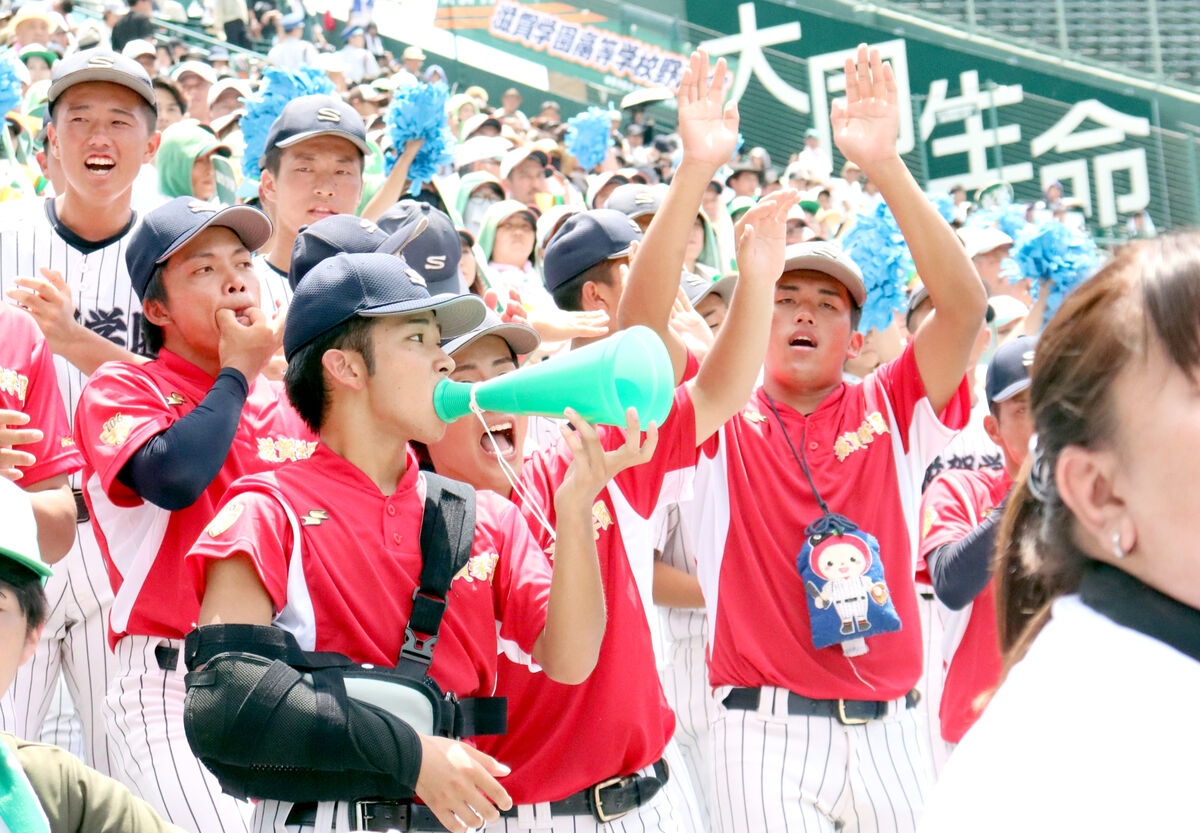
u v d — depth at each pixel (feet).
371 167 22.86
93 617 11.80
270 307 13.88
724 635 11.44
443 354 8.12
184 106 25.27
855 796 11.14
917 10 47.03
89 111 12.94
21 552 6.13
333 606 7.54
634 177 24.25
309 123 14.07
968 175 47.44
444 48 44.70
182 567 9.94
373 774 7.22
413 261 12.00
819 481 11.62
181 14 43.27
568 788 9.14
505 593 8.38
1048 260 17.37
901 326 20.86
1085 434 4.20
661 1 45.47
